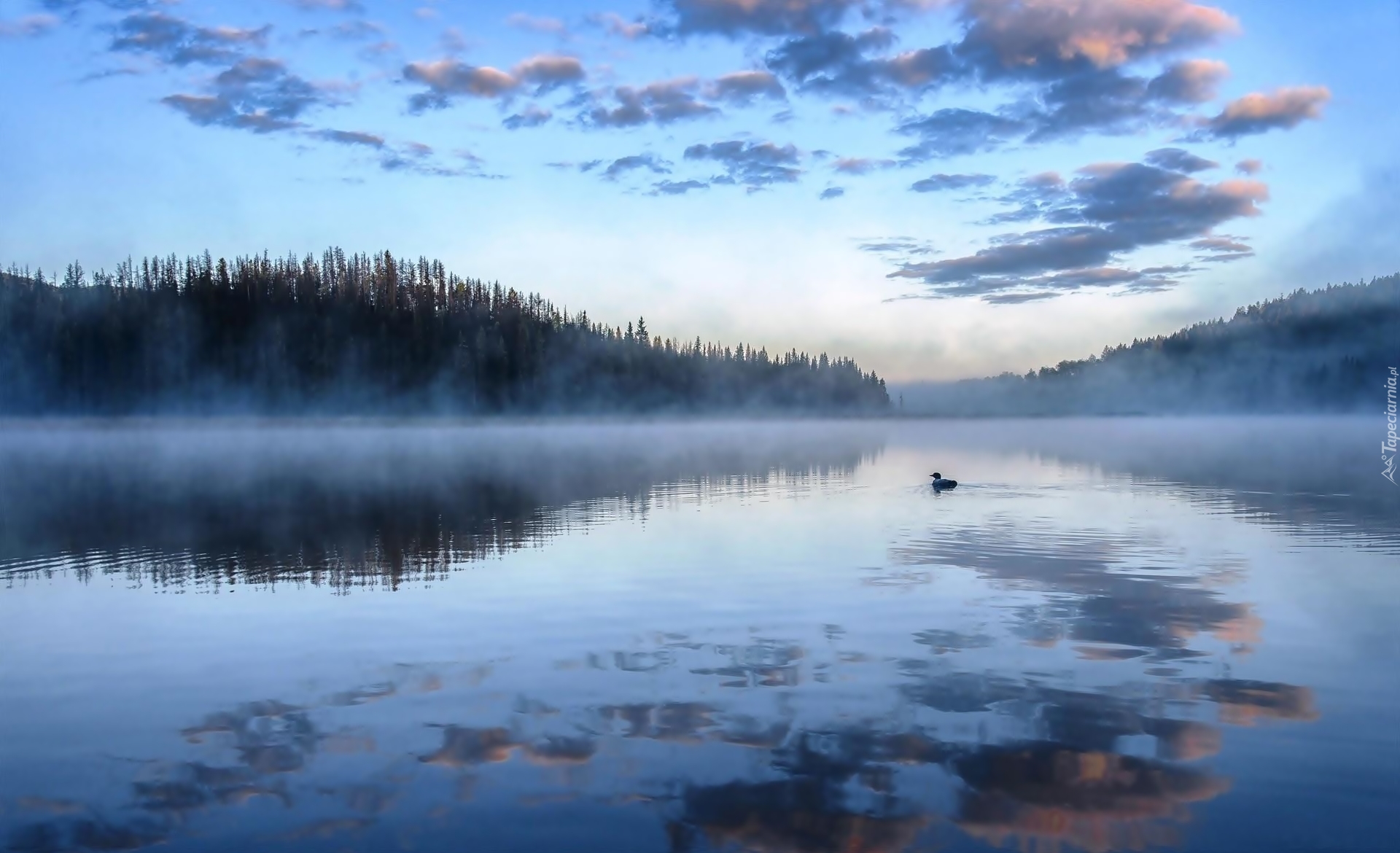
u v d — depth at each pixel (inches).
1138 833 273.9
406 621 540.4
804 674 426.6
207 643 497.7
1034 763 322.7
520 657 460.4
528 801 298.4
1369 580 636.1
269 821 288.2
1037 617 532.7
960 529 901.2
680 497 1254.3
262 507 1171.3
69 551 816.9
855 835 274.7
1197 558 729.0
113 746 351.6
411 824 284.2
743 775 315.3
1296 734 345.7
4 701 403.9
